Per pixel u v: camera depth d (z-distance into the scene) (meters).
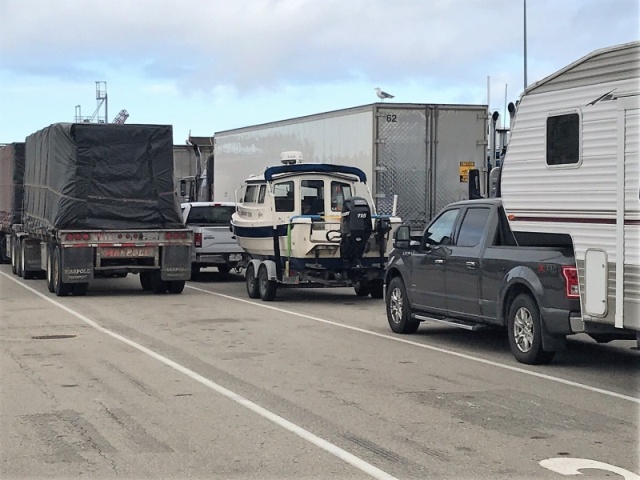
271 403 9.02
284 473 6.64
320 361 11.58
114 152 20.19
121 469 6.75
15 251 26.53
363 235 18.11
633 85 9.55
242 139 28.83
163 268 20.27
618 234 9.75
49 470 6.73
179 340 13.43
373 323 15.58
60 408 8.78
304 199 19.30
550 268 10.70
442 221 13.36
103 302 18.97
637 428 8.04
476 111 21.34
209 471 6.69
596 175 10.06
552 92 10.74
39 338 13.59
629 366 11.20
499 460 7.00
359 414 8.54
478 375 10.59
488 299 11.92
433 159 21.08
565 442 7.55
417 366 11.23
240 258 23.88
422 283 13.49
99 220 20.12
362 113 21.11
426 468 6.77
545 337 10.85
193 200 33.91
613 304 9.85
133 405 8.91
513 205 11.44
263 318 16.27
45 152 21.72
